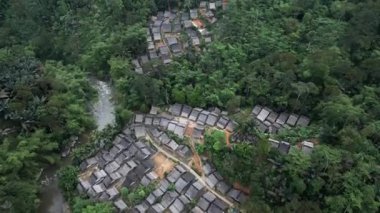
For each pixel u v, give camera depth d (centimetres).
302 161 5406
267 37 7506
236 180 5822
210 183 6019
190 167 6278
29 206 5841
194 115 6850
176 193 5966
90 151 6719
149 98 7062
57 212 6238
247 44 7538
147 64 7438
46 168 6725
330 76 6662
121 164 6419
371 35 7144
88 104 7688
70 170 6412
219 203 5762
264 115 6662
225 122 6581
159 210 5778
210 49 7619
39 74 7531
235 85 6956
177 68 7444
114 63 7694
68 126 6962
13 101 6831
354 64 6969
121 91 7406
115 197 5988
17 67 7525
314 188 5250
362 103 6275
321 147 5638
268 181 5428
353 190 5144
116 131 6950
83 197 6081
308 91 6366
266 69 6888
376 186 5262
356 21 7344
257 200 5388
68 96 7312
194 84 7181
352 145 5569
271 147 5769
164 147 6594
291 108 6644
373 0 7650
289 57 6881
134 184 6141
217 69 7331
